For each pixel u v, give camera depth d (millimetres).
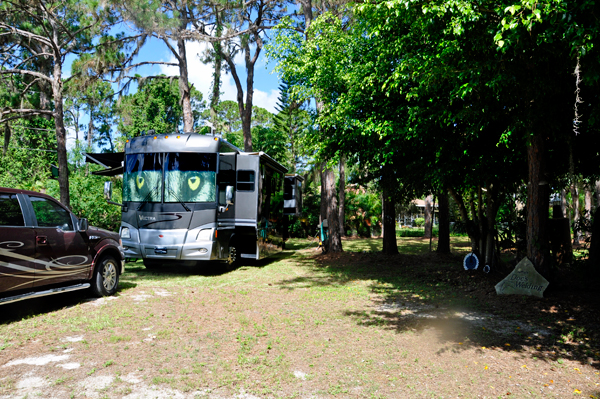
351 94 10422
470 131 7703
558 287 8953
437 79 6895
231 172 12695
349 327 6363
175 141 11312
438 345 5516
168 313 6973
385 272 12562
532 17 4773
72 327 5891
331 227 17469
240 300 8180
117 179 18328
